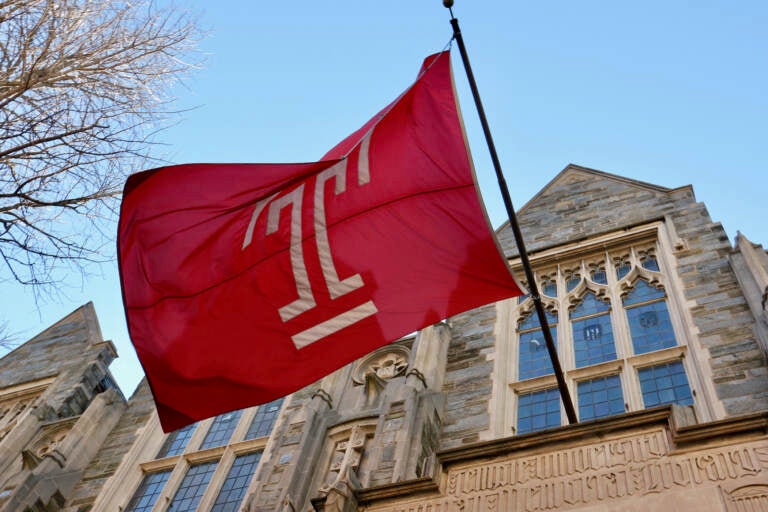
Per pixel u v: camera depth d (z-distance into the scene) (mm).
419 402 14672
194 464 18594
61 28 11852
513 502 8812
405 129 11414
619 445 8891
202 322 11016
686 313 15148
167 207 12133
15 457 20531
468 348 17156
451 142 10930
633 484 8328
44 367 26469
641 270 17656
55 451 19375
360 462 14453
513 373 16078
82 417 20812
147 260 11781
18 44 11539
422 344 16984
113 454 19984
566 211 21594
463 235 10219
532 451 9344
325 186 11461
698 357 13844
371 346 9922
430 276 10133
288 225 11281
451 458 9781
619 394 14312
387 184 11031
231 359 10625
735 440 8266
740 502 7594
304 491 14039
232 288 11109
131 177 11969
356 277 10469
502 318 17938
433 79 11648
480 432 14344
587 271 18562
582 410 14328
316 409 16062
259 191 11914
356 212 10984
